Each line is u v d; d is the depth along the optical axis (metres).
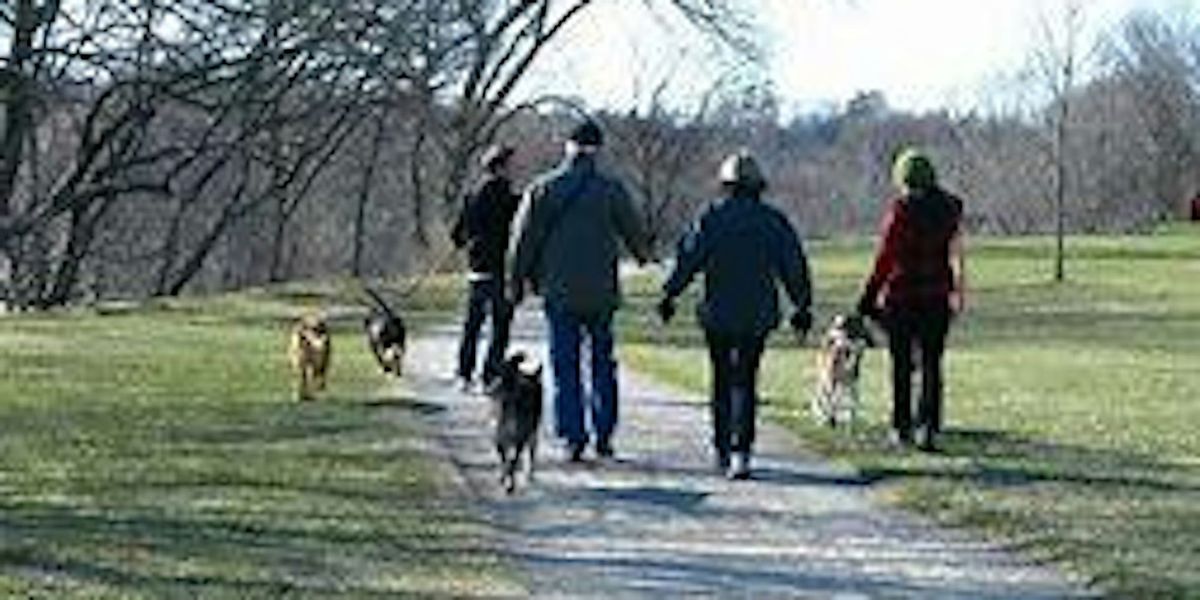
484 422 16.83
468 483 13.48
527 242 14.23
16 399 18.59
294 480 13.32
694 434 16.17
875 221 122.62
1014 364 26.31
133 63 15.45
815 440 15.80
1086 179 102.81
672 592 9.98
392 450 14.88
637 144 94.56
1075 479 13.80
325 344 19.03
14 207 29.80
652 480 13.65
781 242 13.84
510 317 18.12
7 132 19.83
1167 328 36.78
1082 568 10.64
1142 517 12.26
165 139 25.64
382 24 17.19
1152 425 17.56
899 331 15.09
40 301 40.00
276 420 16.80
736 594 9.97
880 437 16.05
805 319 14.05
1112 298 47.91
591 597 9.82
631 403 18.86
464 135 52.09
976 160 105.19
